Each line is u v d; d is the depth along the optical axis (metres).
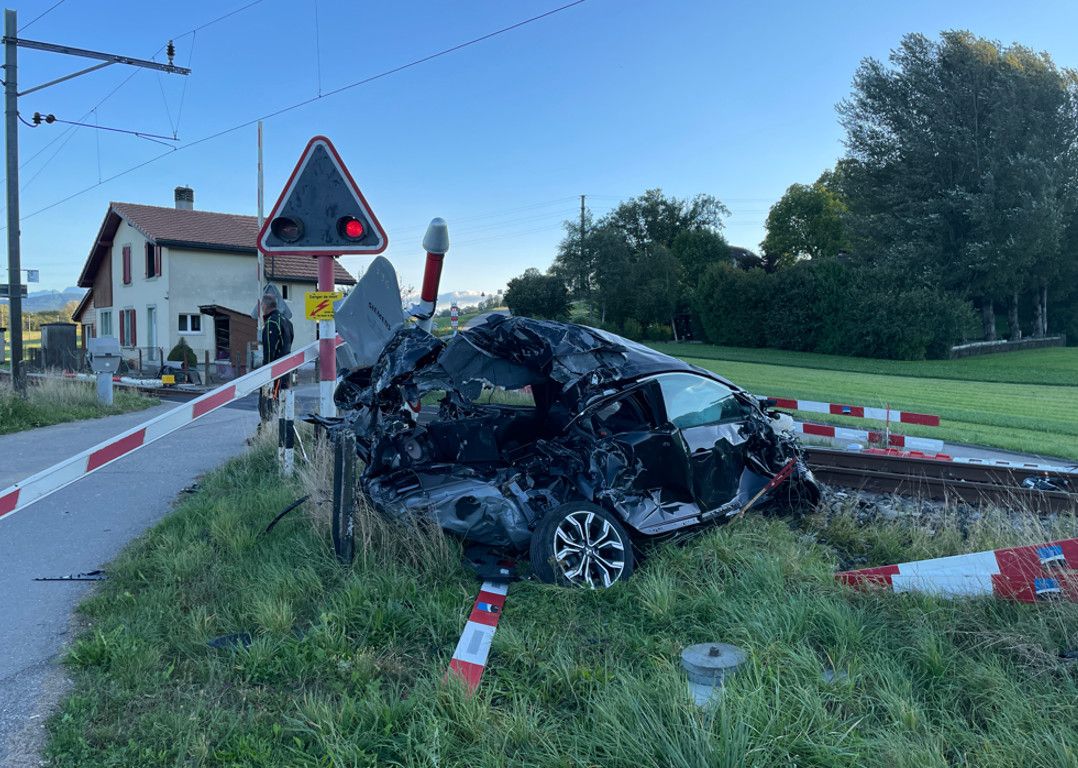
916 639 3.81
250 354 25.92
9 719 3.33
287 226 6.06
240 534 5.52
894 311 40.00
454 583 4.75
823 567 4.94
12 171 15.64
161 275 31.41
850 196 50.34
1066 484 7.75
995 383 27.95
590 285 66.69
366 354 9.02
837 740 2.95
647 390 5.52
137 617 4.28
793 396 21.23
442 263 8.28
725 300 49.53
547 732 3.13
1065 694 3.29
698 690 3.37
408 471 5.44
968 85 45.94
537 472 5.30
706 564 5.04
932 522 6.32
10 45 16.19
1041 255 46.06
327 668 3.71
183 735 3.15
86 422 13.22
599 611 4.37
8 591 4.86
